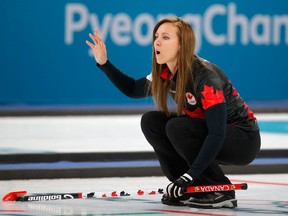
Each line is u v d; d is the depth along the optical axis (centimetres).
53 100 2620
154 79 1108
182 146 1080
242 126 1107
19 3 2564
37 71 2603
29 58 2591
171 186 1076
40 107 2536
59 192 1300
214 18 2658
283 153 1702
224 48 2680
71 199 1205
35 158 1617
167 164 1145
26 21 2577
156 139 1130
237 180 1448
